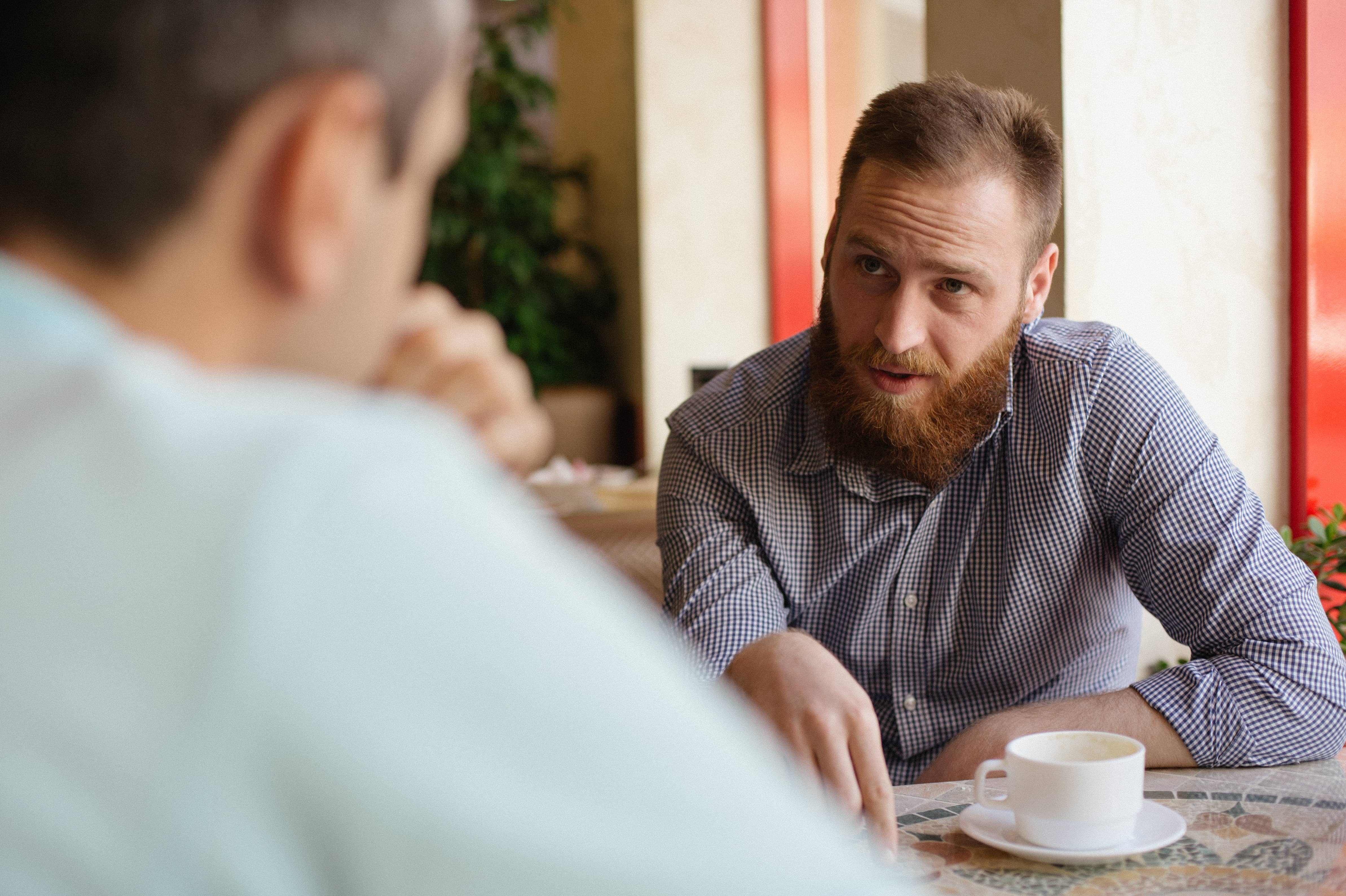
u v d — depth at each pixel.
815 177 4.34
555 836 0.28
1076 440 1.32
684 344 4.43
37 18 0.33
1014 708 1.16
